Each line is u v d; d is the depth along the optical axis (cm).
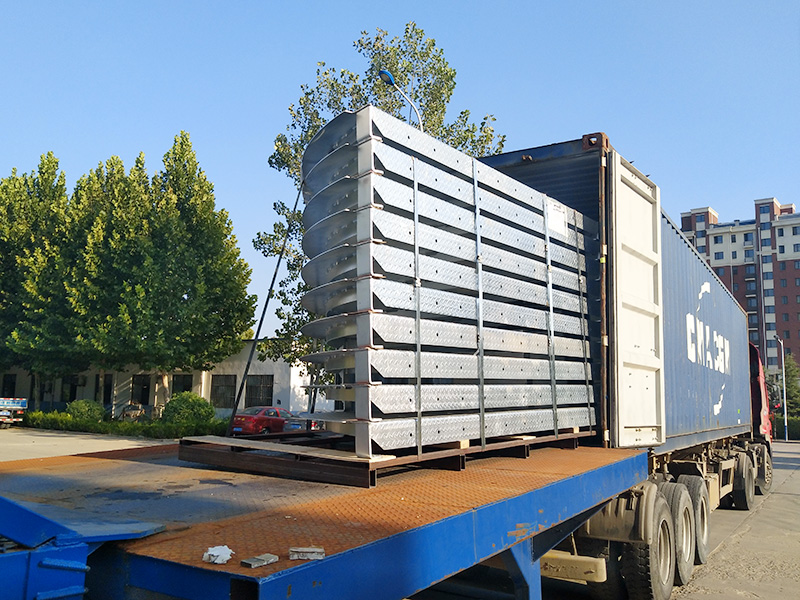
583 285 530
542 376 441
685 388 788
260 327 418
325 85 1841
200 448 373
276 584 158
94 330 2448
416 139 352
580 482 364
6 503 179
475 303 376
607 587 529
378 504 258
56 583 162
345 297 329
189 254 2566
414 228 335
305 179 391
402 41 1859
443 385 345
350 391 323
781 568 744
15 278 2956
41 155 3145
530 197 459
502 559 303
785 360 7019
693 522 682
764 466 1414
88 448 1794
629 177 609
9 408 2745
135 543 188
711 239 9456
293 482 314
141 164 2805
